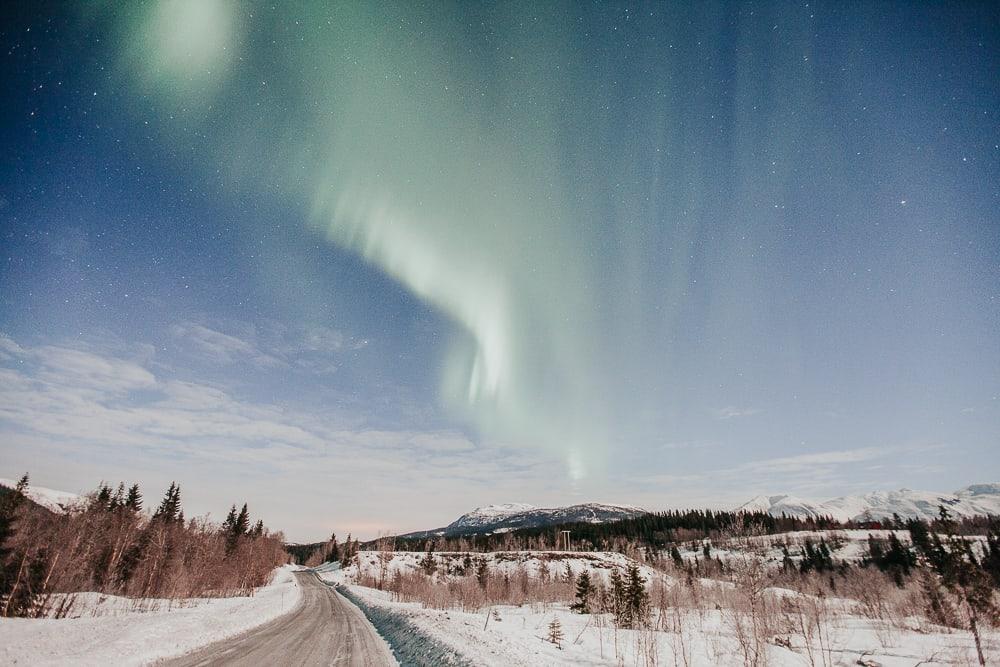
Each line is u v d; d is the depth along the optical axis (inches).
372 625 1048.8
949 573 1209.4
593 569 3641.7
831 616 1453.0
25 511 1269.7
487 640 731.4
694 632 1002.7
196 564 2043.6
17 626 616.1
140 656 508.7
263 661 550.3
